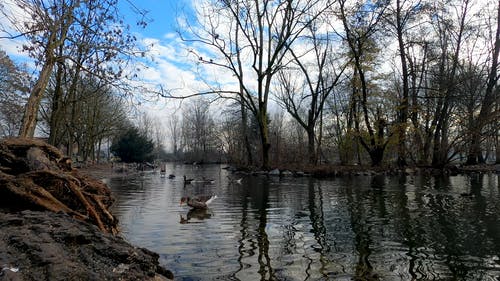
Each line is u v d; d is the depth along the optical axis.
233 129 59.56
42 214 5.50
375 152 33.62
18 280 3.29
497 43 31.89
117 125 60.00
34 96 12.10
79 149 59.03
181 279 6.13
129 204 14.80
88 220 6.70
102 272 3.92
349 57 35.09
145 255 4.88
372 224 10.49
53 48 12.66
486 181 24.20
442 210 12.78
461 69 34.28
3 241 4.13
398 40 32.84
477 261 7.14
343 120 42.38
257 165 37.44
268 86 32.16
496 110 28.16
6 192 6.07
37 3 12.45
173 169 50.59
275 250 7.87
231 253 7.64
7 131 48.22
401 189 19.52
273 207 13.73
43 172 6.68
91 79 21.12
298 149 39.53
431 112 35.16
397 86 37.69
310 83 37.00
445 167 32.62
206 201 14.79
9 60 30.27
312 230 9.77
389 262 7.07
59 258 3.86
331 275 6.37
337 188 20.25
